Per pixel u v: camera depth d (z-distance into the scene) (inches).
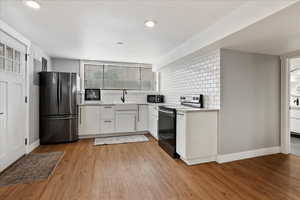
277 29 71.1
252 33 75.5
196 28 93.4
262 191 71.2
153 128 158.6
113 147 131.6
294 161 103.4
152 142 145.6
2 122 87.8
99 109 160.9
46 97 136.9
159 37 108.7
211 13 76.4
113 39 112.8
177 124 105.5
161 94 197.6
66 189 71.9
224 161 102.3
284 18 60.6
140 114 174.2
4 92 89.6
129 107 170.1
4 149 89.4
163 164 99.0
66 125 142.5
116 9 73.2
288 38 82.2
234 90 104.2
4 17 81.0
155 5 69.8
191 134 96.7
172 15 78.5
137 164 99.0
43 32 100.4
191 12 75.5
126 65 197.3
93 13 77.0
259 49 101.8
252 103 109.7
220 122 101.1
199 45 101.1
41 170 89.7
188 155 96.0
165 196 67.6
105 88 191.6
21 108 107.7
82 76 181.9
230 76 103.0
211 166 96.3
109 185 75.5
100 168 93.0
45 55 152.6
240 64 105.7
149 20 83.7
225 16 79.3
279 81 119.0
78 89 165.5
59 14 77.9
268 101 115.3
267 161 103.3
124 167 94.7
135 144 139.8
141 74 203.6
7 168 91.6
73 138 146.1
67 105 142.3
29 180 79.2
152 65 201.8
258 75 111.5
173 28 93.7
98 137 163.2
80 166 95.4
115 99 190.5
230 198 66.4
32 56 122.0
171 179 81.3
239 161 103.5
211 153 101.4
